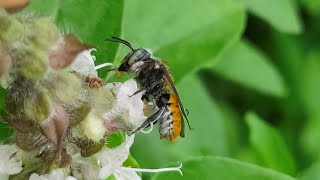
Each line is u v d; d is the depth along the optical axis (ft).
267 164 0.23
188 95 0.24
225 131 0.25
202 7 0.21
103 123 0.15
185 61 0.20
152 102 0.18
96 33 0.17
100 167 0.16
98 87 0.15
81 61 0.15
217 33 0.21
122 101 0.16
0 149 0.15
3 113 0.15
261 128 0.24
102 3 0.17
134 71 0.18
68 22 0.17
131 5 0.20
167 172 0.18
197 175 0.18
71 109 0.15
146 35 0.20
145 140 0.23
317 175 0.24
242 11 0.21
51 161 0.15
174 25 0.20
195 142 0.24
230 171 0.18
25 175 0.15
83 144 0.15
